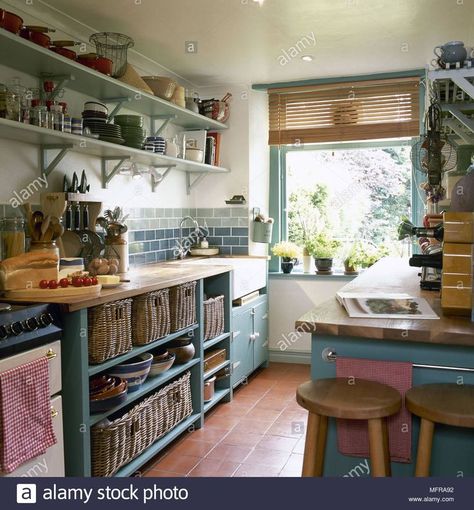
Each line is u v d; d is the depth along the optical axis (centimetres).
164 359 314
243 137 479
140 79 349
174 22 331
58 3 302
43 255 249
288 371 484
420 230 232
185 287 336
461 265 204
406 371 192
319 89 472
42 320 216
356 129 470
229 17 325
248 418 371
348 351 201
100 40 346
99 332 251
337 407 166
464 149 350
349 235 510
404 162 491
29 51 257
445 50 226
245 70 439
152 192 427
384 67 437
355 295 243
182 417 333
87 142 301
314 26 341
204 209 495
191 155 427
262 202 511
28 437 201
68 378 235
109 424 258
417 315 206
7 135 277
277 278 507
